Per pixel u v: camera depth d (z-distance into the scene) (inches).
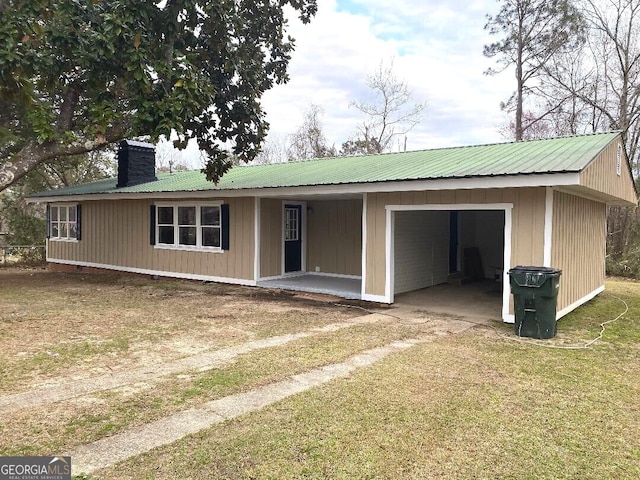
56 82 341.1
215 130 426.6
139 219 540.7
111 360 214.5
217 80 405.4
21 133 494.6
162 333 269.6
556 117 904.9
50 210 664.4
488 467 121.8
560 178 257.6
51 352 227.1
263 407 158.2
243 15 402.6
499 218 515.8
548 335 264.2
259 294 417.1
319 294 397.4
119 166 584.7
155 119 318.3
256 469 118.3
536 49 859.4
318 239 500.7
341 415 152.4
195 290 443.5
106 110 322.7
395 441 135.1
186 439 134.0
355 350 232.7
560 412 158.9
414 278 430.0
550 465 123.6
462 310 342.0
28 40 286.2
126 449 127.6
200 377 189.5
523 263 288.7
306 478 114.9
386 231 352.8
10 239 744.3
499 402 166.6
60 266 650.8
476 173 287.9
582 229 369.1
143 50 311.1
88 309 346.3
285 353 226.1
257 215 440.8
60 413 151.6
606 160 341.4
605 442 137.5
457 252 503.5
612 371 205.9
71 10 304.8
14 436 134.6
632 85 780.6
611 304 388.2
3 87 292.5
